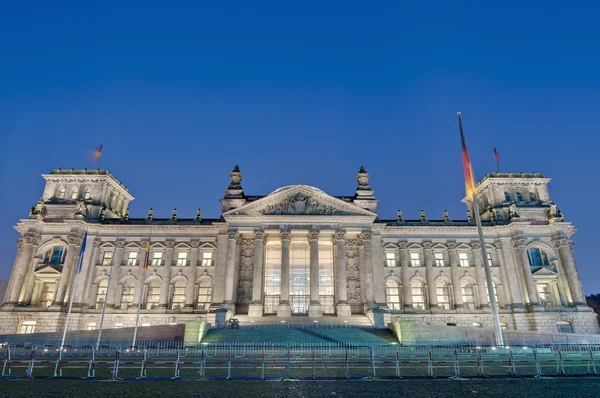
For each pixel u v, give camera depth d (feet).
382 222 289.94
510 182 294.66
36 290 261.24
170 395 67.00
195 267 271.90
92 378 85.20
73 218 270.05
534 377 87.76
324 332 183.11
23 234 269.64
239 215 259.80
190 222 286.46
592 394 67.46
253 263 267.59
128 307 261.44
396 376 88.63
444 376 88.99
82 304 257.55
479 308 267.18
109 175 292.20
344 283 247.70
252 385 77.66
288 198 265.95
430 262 277.44
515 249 274.98
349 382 81.51
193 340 165.37
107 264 271.69
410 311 263.90
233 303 245.86
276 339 171.22
